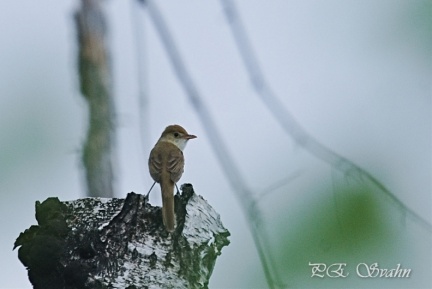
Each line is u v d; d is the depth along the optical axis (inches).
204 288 443.2
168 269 435.5
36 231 432.8
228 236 452.8
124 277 429.4
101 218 440.5
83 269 428.1
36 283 430.6
